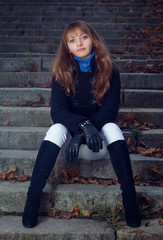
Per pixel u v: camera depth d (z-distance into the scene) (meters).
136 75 3.76
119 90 2.52
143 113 3.19
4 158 2.63
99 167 2.62
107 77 2.40
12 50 4.96
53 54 4.48
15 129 2.99
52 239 2.01
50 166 2.12
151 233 2.01
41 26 5.96
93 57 2.46
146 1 7.17
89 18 6.25
